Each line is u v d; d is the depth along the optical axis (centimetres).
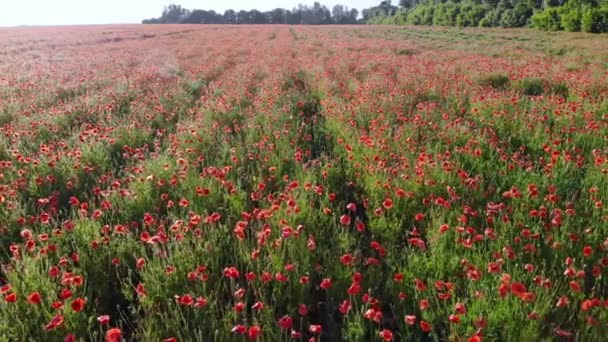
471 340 201
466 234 331
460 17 5375
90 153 522
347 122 673
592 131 568
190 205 394
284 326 223
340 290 291
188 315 260
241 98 866
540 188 409
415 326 270
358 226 316
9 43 2559
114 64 1538
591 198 376
